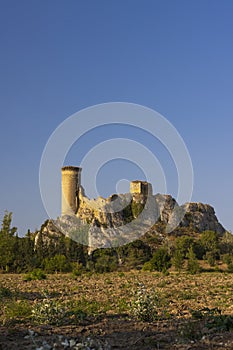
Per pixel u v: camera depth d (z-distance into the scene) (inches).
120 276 2269.9
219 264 3166.8
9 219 3309.5
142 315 778.8
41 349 437.7
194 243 3572.8
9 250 3090.6
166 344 581.9
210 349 531.2
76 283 1798.7
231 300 1098.1
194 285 1614.2
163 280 1878.7
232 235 4001.0
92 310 879.1
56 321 751.7
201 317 780.6
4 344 590.9
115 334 660.7
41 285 1689.2
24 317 822.5
